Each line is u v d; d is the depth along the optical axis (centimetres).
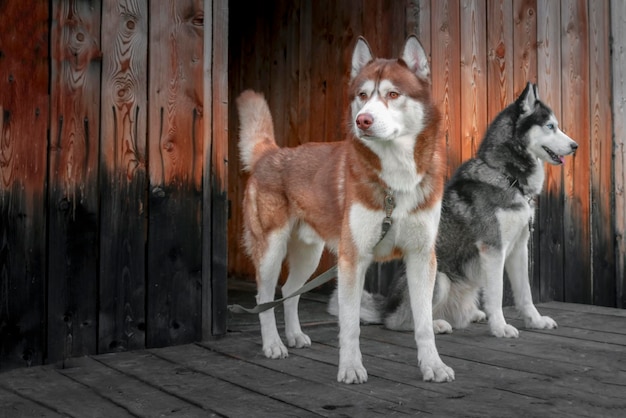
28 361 325
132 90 359
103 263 349
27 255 325
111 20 352
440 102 489
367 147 281
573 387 273
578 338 388
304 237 356
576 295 594
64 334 337
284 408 246
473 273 420
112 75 352
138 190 361
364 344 371
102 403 259
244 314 485
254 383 285
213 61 390
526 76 555
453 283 420
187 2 379
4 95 319
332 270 317
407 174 279
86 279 344
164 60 370
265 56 688
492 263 404
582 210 600
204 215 385
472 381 283
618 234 636
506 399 254
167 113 371
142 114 362
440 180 295
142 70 362
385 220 282
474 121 513
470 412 237
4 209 318
